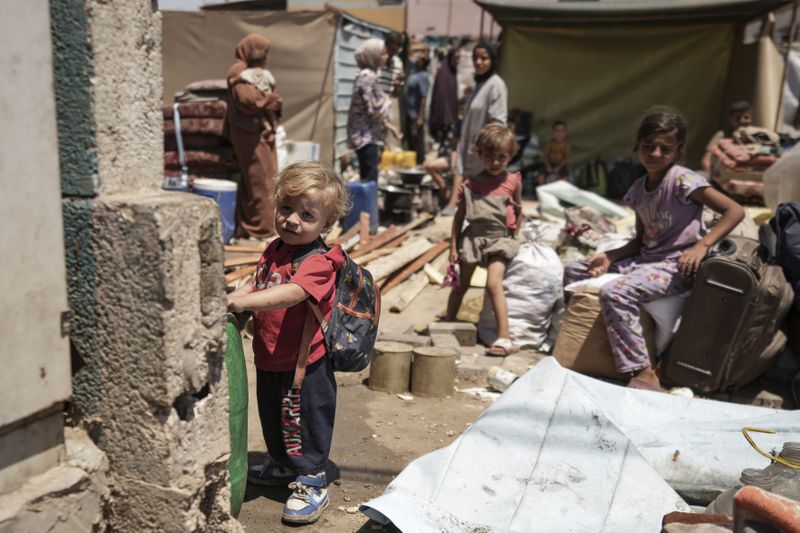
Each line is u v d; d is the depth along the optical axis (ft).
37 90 6.40
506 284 18.10
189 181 27.99
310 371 9.50
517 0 40.75
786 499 6.21
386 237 27.30
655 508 9.30
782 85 38.37
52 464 7.04
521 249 18.43
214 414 7.86
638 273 15.31
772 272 14.53
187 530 7.41
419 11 69.10
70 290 7.29
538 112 43.91
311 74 39.04
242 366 8.89
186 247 7.16
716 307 14.57
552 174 41.70
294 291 8.82
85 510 7.20
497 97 27.22
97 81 6.91
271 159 26.99
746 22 39.65
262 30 39.14
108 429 7.48
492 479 9.71
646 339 15.51
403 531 8.45
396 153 46.55
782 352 15.74
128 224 6.92
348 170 43.29
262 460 11.28
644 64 42.09
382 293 22.34
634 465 9.86
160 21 7.69
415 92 48.49
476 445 10.19
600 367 15.92
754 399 15.06
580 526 8.98
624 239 19.88
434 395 14.52
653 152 15.25
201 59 40.24
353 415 13.43
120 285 7.09
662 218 15.60
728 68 41.19
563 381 11.30
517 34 43.42
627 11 38.45
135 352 7.18
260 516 9.83
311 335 9.39
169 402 7.18
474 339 17.74
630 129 42.88
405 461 11.68
